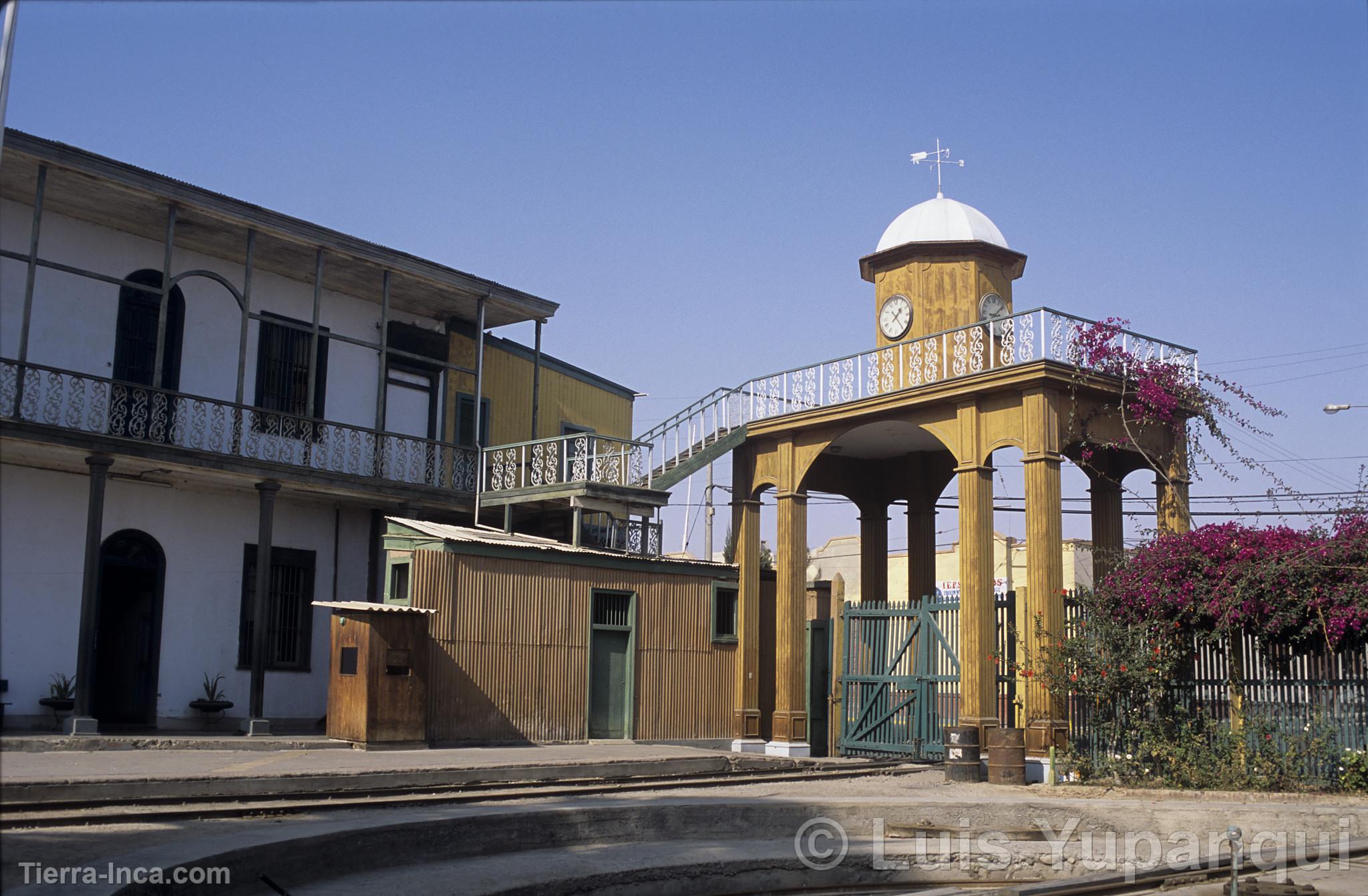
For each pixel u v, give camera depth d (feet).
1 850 21.74
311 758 44.27
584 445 66.80
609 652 62.54
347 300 69.31
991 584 57.52
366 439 63.72
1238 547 49.26
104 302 58.23
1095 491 65.67
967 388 58.34
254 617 56.70
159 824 30.76
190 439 56.59
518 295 70.79
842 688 66.54
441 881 29.81
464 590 56.24
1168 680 50.96
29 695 53.47
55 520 55.01
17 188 53.62
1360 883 34.01
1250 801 44.52
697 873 34.37
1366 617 45.27
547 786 44.24
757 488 70.33
